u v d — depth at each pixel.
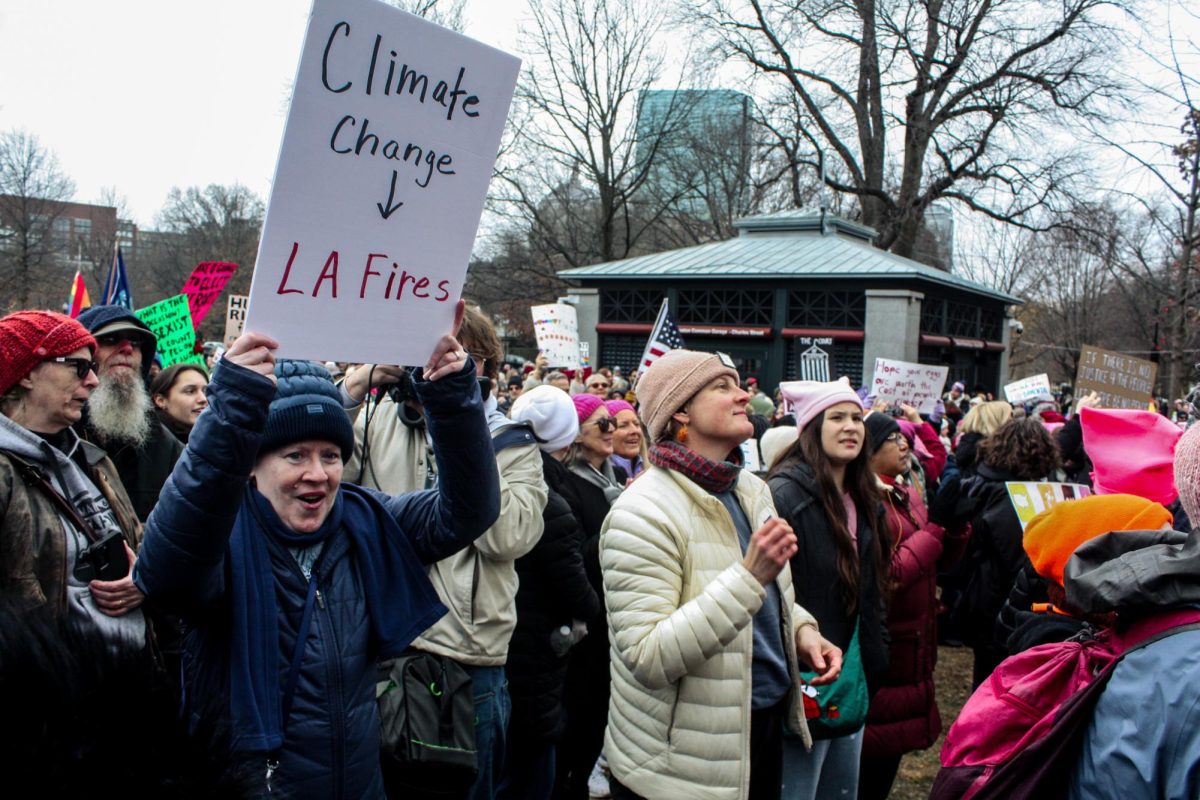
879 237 26.81
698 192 35.72
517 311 40.69
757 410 11.00
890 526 3.44
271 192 1.72
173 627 2.74
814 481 3.18
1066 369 32.91
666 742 2.53
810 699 2.94
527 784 3.56
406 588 2.16
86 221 44.59
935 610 3.78
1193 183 8.73
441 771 2.62
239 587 1.92
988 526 4.55
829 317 19.58
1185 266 8.98
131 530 2.81
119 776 0.99
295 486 1.98
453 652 2.99
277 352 1.81
